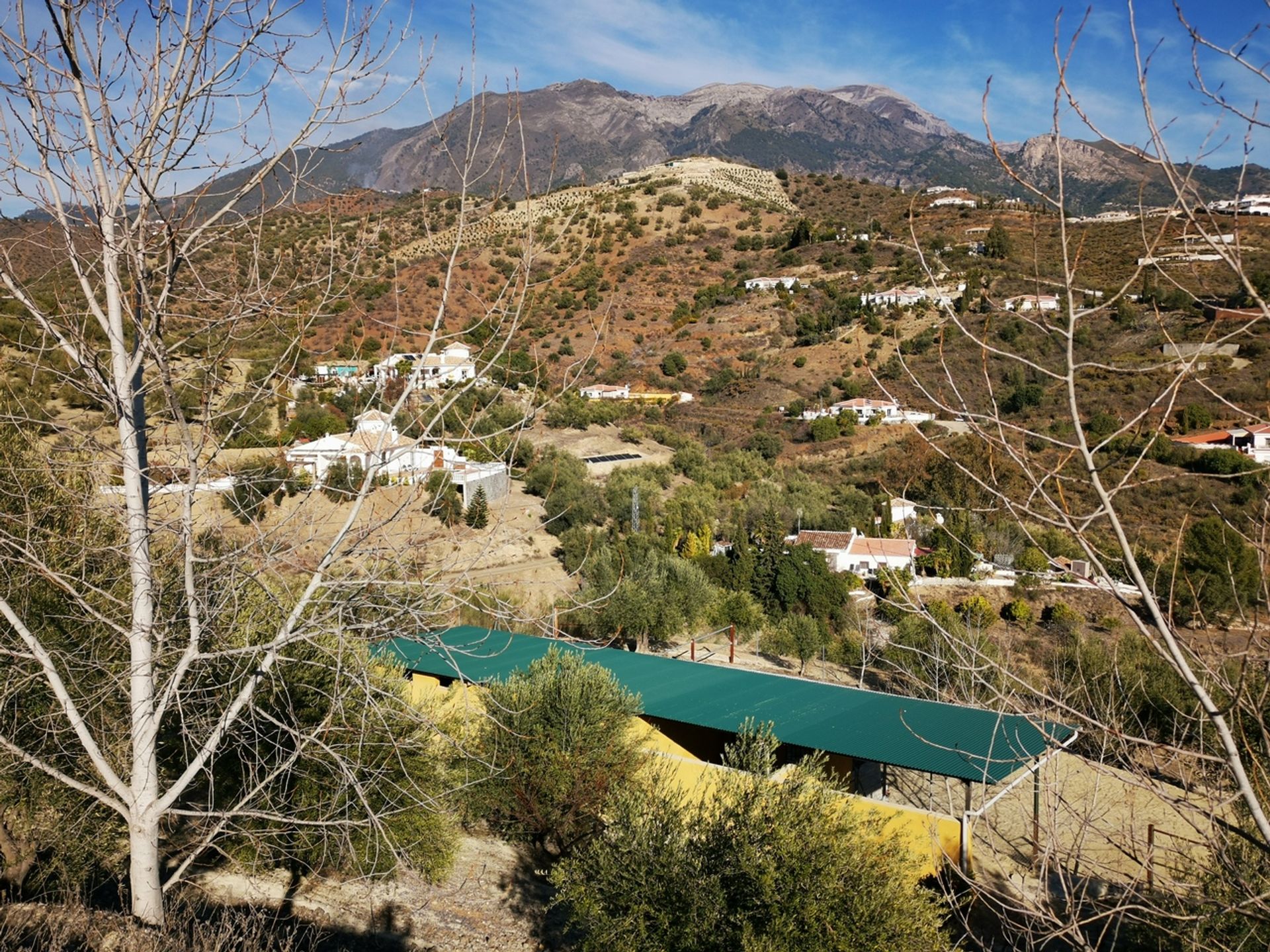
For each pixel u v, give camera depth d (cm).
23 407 572
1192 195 284
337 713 770
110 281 549
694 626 2862
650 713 1521
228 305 561
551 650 1459
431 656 1584
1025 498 361
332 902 1078
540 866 1306
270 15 545
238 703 596
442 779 1097
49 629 786
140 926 584
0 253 525
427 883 1131
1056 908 855
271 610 841
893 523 4022
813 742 1358
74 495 597
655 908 863
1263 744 378
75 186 538
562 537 3325
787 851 842
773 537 3822
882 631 2925
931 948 821
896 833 905
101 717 774
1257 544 333
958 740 1334
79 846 825
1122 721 436
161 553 707
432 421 577
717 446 6031
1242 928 475
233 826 761
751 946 799
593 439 5819
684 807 958
